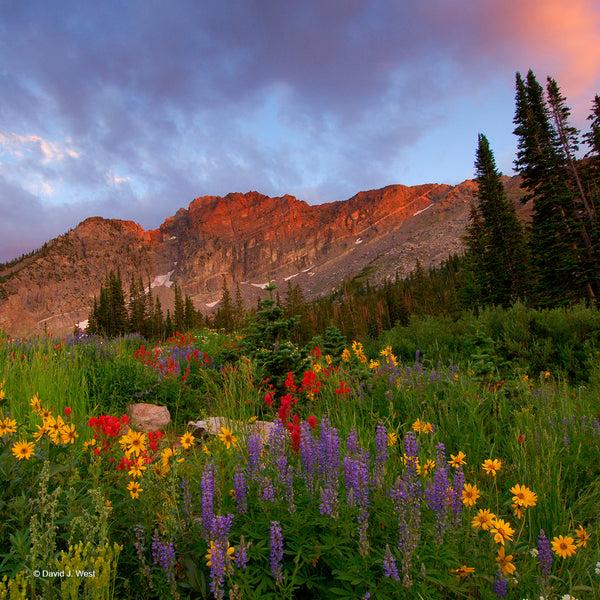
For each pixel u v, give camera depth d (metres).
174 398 6.16
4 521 2.13
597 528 2.64
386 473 2.97
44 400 4.36
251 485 2.58
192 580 1.99
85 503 2.33
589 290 23.72
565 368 8.29
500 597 1.97
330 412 5.12
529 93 27.64
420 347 11.05
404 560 1.91
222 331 16.50
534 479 3.19
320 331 66.88
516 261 29.42
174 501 2.31
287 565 2.15
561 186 25.66
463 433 4.34
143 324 64.50
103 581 1.64
